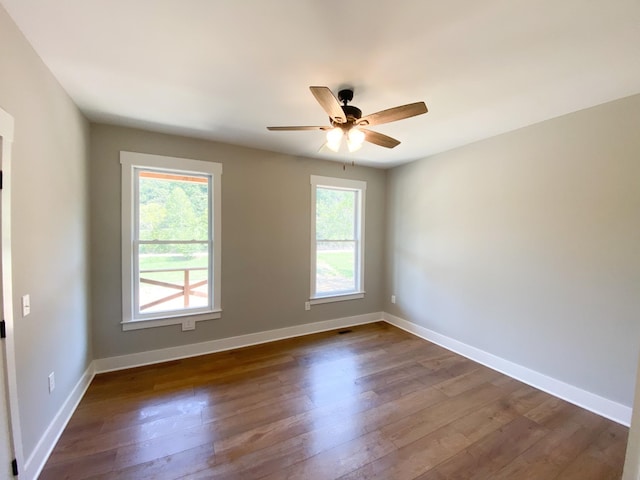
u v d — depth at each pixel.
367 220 4.41
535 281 2.67
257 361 3.08
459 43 1.58
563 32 1.48
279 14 1.37
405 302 4.18
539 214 2.63
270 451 1.82
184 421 2.09
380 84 2.01
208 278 3.31
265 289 3.62
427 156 3.79
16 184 1.48
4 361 1.38
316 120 2.66
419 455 1.80
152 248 3.04
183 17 1.39
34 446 1.62
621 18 1.37
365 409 2.27
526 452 1.84
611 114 2.20
